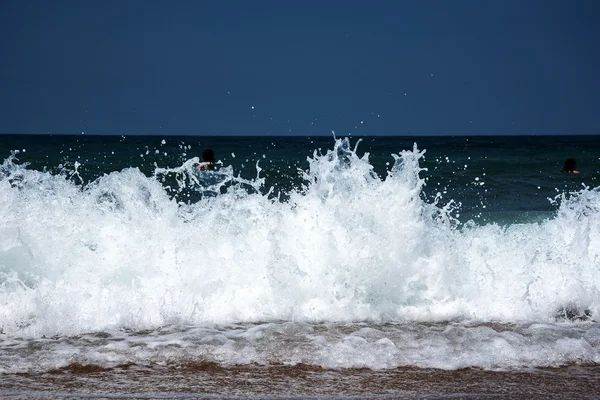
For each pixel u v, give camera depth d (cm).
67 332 1165
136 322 1226
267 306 1327
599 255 1538
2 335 1141
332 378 945
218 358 1024
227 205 1594
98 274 1380
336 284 1384
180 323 1238
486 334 1149
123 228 1494
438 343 1107
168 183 3200
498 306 1362
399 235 1462
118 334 1155
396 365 1007
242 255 1425
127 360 1010
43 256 1412
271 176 4081
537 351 1073
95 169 4597
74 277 1366
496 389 909
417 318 1301
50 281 1354
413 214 1509
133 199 1556
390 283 1398
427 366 1005
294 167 4831
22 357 1012
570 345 1095
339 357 1029
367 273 1405
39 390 875
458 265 1445
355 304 1338
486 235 1719
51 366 978
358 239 1450
